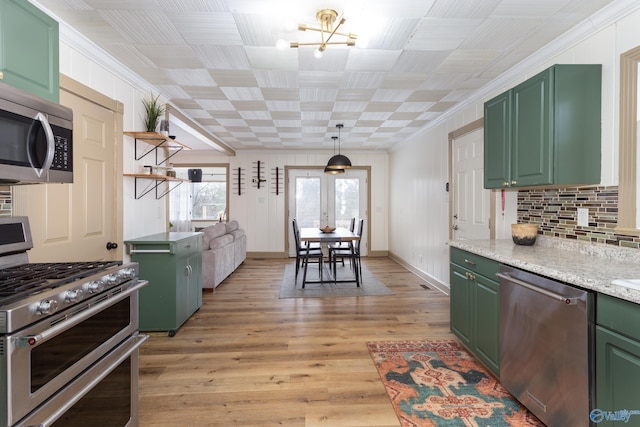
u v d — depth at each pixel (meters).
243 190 7.10
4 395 0.93
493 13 1.99
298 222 7.17
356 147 6.79
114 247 2.65
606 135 1.96
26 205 1.85
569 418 1.42
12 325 0.94
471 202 3.62
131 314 1.61
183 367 2.34
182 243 3.03
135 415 1.64
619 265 1.66
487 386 2.09
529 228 2.39
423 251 5.11
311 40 2.34
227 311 3.56
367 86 3.27
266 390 2.05
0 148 1.22
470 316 2.37
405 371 2.28
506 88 3.03
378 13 2.00
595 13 1.97
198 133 4.85
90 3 1.88
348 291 4.34
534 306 1.65
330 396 1.99
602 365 1.28
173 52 2.51
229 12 1.98
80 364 1.23
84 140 2.34
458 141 3.93
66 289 1.15
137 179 3.07
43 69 1.55
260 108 4.02
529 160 2.14
